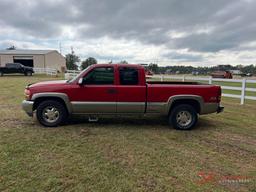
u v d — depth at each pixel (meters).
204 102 6.13
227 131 6.23
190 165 4.03
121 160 4.15
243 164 4.14
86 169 3.75
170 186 3.32
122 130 6.07
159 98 6.05
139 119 7.36
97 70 6.03
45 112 6.14
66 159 4.12
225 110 9.41
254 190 3.28
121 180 3.43
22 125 6.30
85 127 6.25
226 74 41.53
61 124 6.46
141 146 4.90
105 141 5.14
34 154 4.30
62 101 6.17
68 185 3.25
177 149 4.79
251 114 8.61
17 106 9.02
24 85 17.73
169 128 6.39
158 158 4.29
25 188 3.14
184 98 6.07
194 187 3.31
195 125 6.73
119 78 6.02
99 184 3.30
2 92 13.39
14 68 32.41
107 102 6.00
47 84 6.10
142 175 3.61
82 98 6.00
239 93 15.92
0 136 5.31
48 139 5.17
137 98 6.01
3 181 3.31
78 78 6.06
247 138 5.65
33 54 47.94
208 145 5.09
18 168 3.72
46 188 3.16
